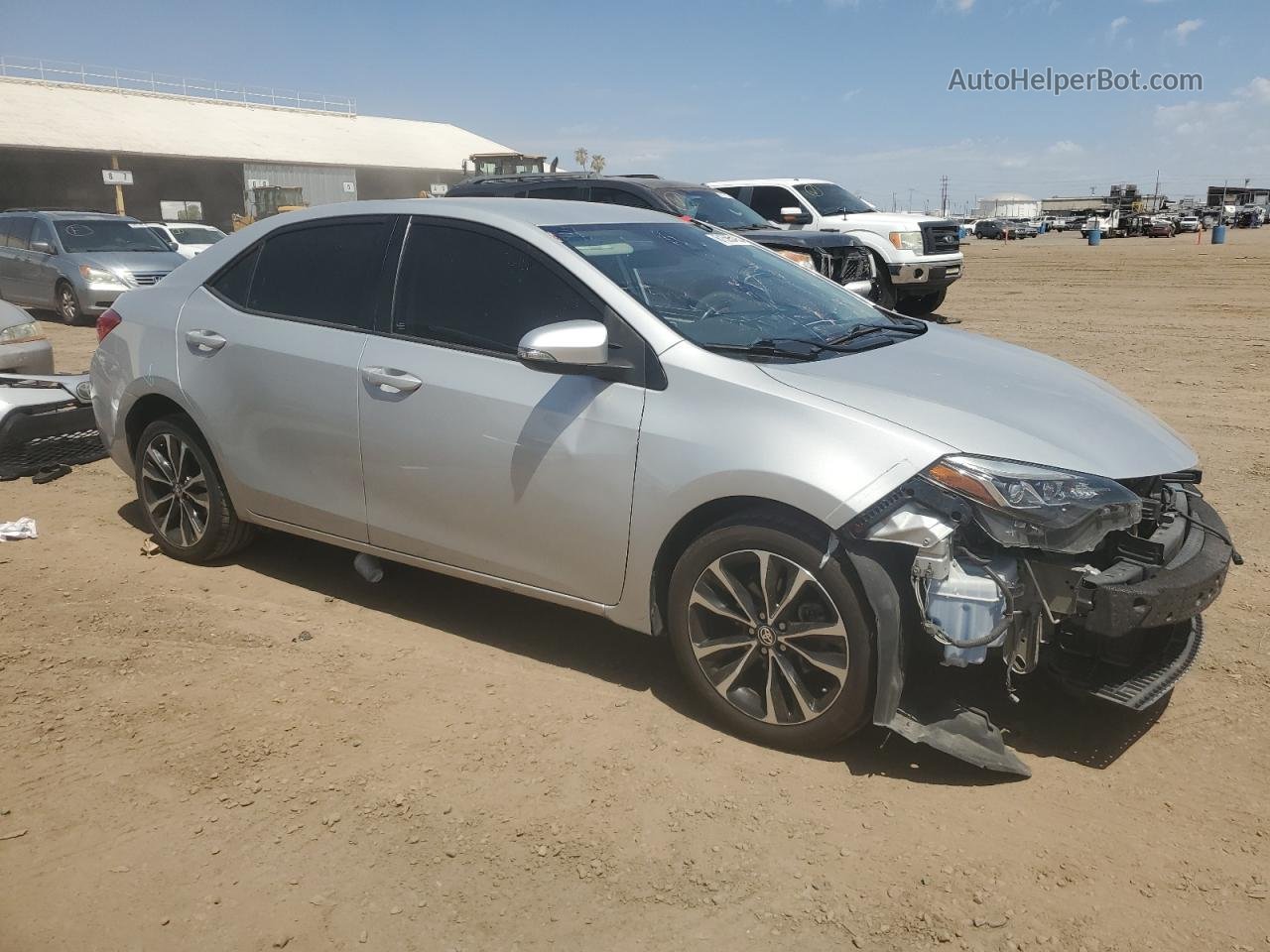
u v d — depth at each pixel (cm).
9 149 4981
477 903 253
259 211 4425
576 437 338
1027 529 279
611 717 342
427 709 348
